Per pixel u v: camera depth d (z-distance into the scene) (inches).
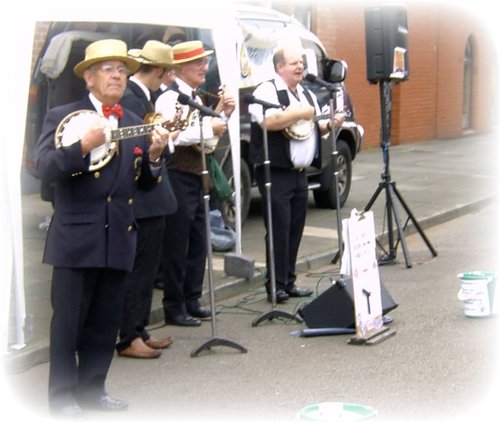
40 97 411.8
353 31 759.1
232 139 358.9
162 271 325.1
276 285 330.6
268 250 328.2
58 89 400.8
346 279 295.1
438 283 359.6
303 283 366.3
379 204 526.3
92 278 223.8
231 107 290.0
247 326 305.0
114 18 309.0
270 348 280.8
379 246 402.3
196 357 273.0
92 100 221.8
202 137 270.8
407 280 365.4
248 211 457.7
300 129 313.9
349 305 292.0
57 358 221.1
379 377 253.4
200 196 301.9
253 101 300.0
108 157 218.5
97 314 228.4
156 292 334.0
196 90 293.3
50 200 341.1
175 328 303.3
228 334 295.7
